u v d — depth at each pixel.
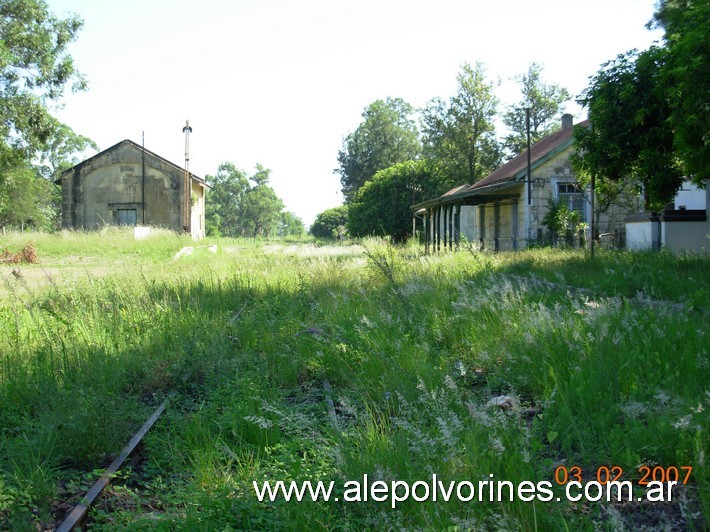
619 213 27.73
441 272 14.26
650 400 5.22
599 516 3.72
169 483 4.71
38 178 87.38
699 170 13.30
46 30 32.97
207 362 7.64
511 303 8.83
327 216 101.00
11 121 32.53
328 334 8.15
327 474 4.32
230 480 4.39
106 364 7.29
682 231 18.80
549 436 4.61
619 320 7.29
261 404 5.88
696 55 12.55
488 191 28.16
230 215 157.00
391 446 4.56
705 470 3.95
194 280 14.71
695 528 3.67
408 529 3.55
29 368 7.25
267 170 160.88
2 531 3.84
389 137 98.75
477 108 61.53
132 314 10.04
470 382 6.69
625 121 16.56
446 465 4.12
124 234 35.78
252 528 3.86
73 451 5.10
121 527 3.86
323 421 5.71
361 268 16.31
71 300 10.46
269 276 15.72
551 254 19.28
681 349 6.30
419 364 6.78
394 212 53.78
